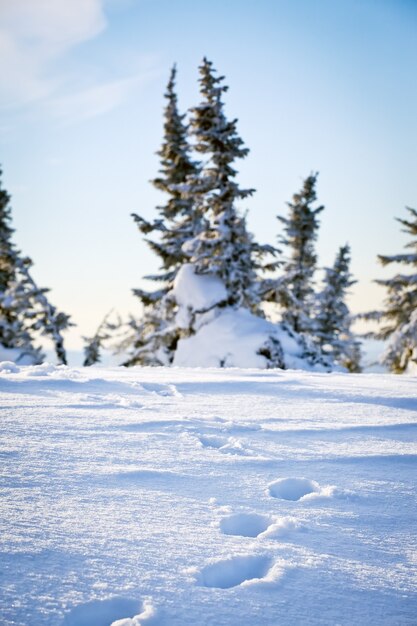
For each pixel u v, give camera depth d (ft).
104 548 5.58
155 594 4.74
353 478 9.20
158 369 29.71
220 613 4.55
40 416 12.68
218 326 56.49
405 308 71.77
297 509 7.43
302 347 55.93
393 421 14.96
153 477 8.43
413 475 9.54
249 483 8.54
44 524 6.11
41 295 79.05
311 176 90.94
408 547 6.26
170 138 77.92
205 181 61.11
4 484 7.48
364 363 106.11
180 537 6.07
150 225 70.44
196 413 14.99
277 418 14.97
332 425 14.14
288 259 92.38
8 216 96.84
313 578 5.29
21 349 89.30
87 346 90.74
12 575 4.83
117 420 12.82
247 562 5.66
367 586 5.19
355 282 100.94
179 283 61.67
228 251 59.31
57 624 4.16
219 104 60.95
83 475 8.20
